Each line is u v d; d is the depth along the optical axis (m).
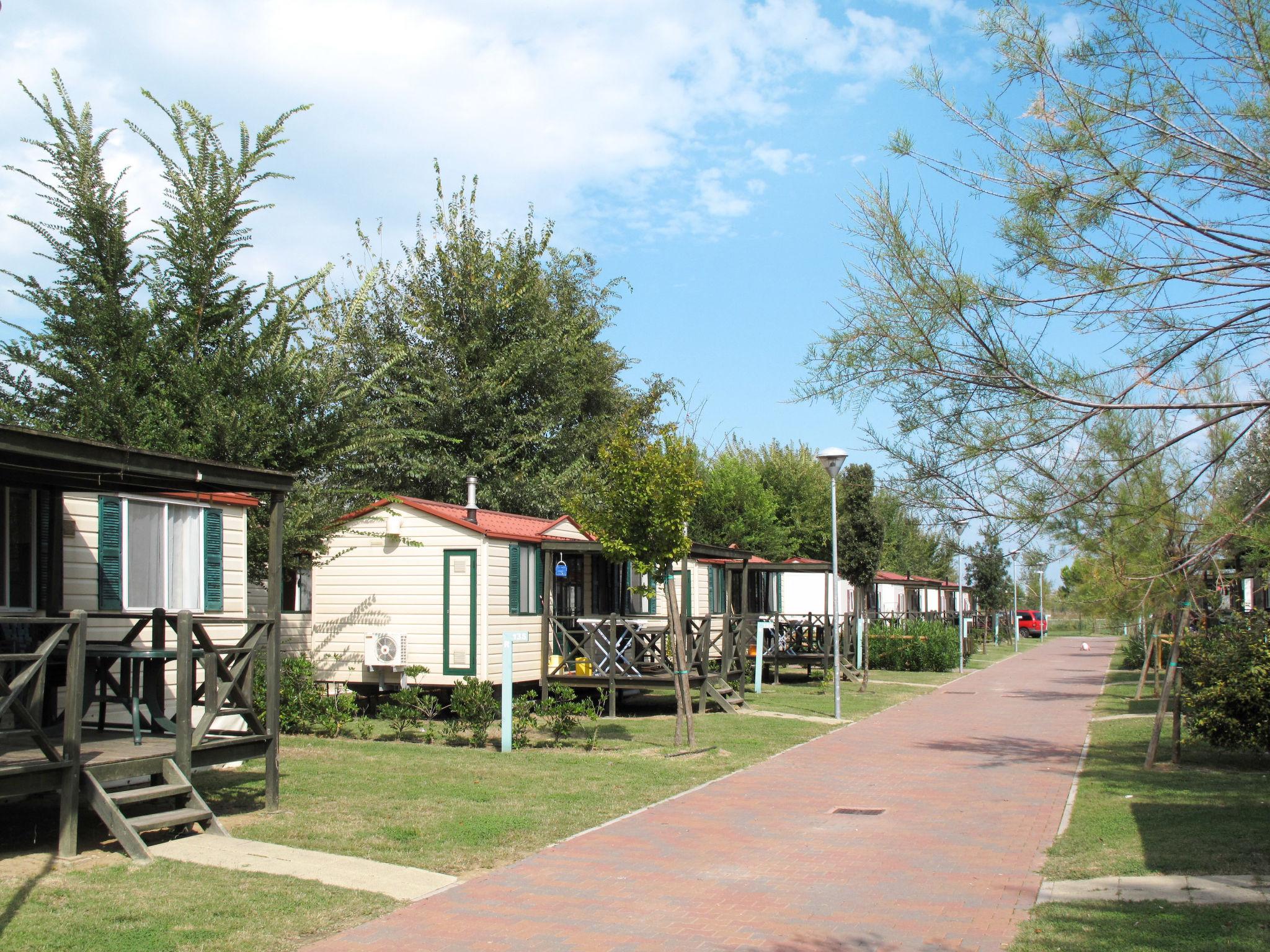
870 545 29.86
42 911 6.59
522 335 29.59
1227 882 7.25
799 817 10.05
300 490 16.73
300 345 17.33
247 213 16.75
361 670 17.58
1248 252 7.60
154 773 8.67
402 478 28.25
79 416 14.41
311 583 18.06
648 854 8.56
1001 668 33.22
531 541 18.27
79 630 8.00
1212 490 8.52
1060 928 6.45
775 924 6.76
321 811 9.80
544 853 8.55
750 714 18.78
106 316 15.02
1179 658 13.05
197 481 9.13
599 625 18.50
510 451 28.38
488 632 17.06
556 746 14.41
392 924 6.68
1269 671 11.77
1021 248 8.06
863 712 19.48
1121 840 8.68
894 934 6.55
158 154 16.47
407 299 29.47
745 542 34.84
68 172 15.36
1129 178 7.70
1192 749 13.80
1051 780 12.07
